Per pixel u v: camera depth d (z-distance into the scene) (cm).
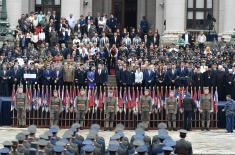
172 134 4978
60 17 6788
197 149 4419
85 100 5147
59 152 3152
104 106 5172
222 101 5403
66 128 5184
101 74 5288
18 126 5197
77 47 5822
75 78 5294
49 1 7062
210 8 6994
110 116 5131
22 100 5159
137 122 5203
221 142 4709
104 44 6009
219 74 5356
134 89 5253
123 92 5244
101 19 6400
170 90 5191
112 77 5600
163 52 5844
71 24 6359
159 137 3472
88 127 5212
